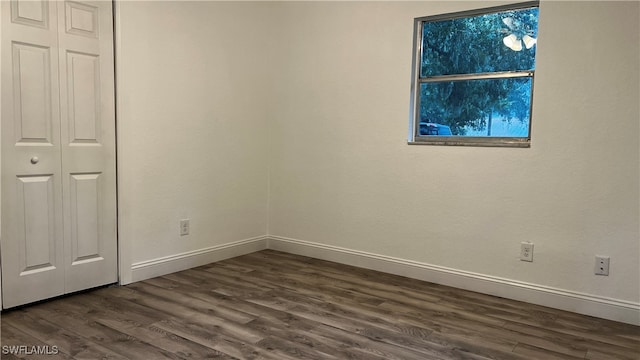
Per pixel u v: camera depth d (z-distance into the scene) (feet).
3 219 8.40
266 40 13.65
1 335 7.63
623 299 8.91
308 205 13.28
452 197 10.77
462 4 10.41
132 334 7.82
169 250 11.35
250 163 13.44
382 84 11.66
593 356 7.46
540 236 9.71
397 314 9.07
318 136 12.92
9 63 8.32
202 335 7.86
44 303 9.10
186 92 11.41
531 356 7.41
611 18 8.75
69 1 9.10
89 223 9.73
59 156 9.14
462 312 9.26
